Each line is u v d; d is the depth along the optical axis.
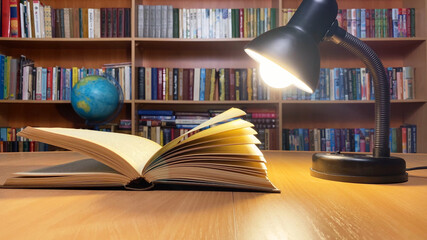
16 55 2.94
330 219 0.37
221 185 0.51
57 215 0.38
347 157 0.62
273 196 0.49
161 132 2.66
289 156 1.08
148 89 2.65
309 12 0.62
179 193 0.50
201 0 2.95
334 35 0.63
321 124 2.97
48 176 0.53
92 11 2.62
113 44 2.78
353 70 2.56
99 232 0.32
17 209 0.40
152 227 0.33
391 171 0.60
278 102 2.57
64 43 2.74
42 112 2.96
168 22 2.61
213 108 2.96
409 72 2.55
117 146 0.59
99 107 2.45
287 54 0.56
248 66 2.97
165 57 2.98
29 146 2.64
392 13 2.57
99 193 0.50
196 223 0.35
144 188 0.52
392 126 2.95
